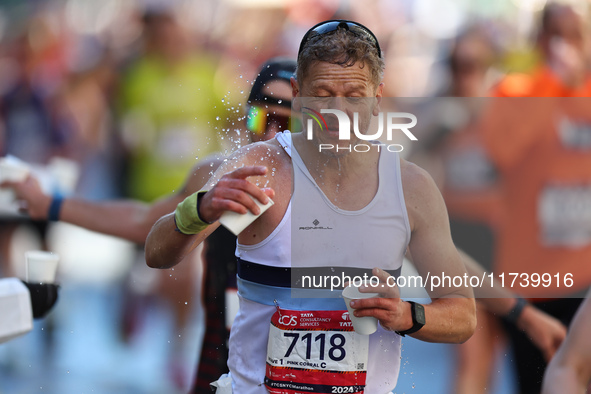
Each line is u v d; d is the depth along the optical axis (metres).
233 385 6.66
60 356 13.66
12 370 12.96
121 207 9.52
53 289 6.16
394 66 17.66
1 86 19.59
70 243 19.36
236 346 6.61
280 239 6.27
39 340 14.39
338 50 6.07
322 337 6.27
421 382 10.52
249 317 6.48
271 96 7.68
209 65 16.73
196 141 16.22
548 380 7.05
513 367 10.41
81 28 19.67
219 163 8.52
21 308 5.03
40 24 20.09
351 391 6.26
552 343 8.42
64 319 15.27
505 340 10.41
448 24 17.98
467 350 10.49
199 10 18.08
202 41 17.41
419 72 17.42
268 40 18.97
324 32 6.14
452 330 6.30
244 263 6.46
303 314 6.27
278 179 6.30
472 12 16.61
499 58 14.36
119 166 17.06
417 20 18.67
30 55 19.67
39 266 6.14
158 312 15.20
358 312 5.84
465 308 6.44
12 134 19.45
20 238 17.80
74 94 19.09
